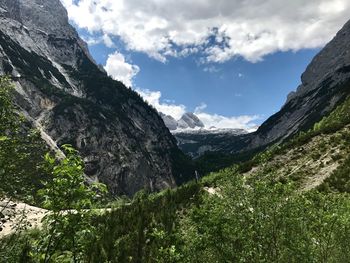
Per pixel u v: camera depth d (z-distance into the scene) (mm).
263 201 14516
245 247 14758
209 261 17203
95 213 10742
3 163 14570
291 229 14492
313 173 71312
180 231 19703
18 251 12711
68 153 10891
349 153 72625
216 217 15992
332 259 15125
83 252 10711
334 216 15180
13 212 14992
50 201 10320
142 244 57406
